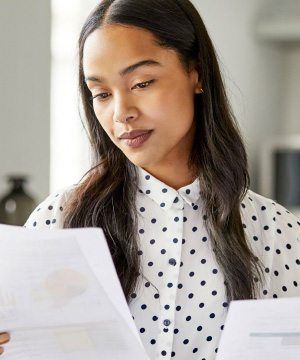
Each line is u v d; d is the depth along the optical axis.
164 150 1.40
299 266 1.59
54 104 5.04
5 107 3.79
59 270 1.25
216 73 1.49
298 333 1.25
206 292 1.48
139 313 1.46
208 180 1.50
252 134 6.38
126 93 1.36
